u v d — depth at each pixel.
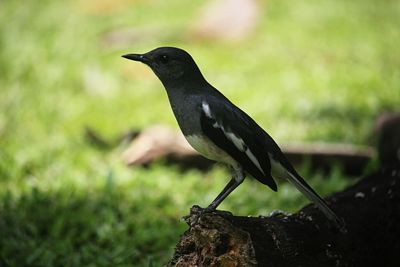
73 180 12.43
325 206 7.61
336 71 18.84
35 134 15.06
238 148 7.85
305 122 15.54
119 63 19.16
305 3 24.75
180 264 7.11
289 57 20.06
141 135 13.82
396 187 8.55
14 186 12.31
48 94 17.45
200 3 24.42
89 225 10.84
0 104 16.73
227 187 8.02
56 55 19.84
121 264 9.68
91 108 16.66
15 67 18.92
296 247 7.13
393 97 16.83
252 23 21.62
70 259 9.80
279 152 8.02
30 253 9.98
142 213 11.30
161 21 22.81
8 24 22.45
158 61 8.23
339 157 12.89
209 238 6.95
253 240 6.92
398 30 22.67
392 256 8.23
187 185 12.35
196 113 7.97
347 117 15.74
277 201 11.70
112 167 12.54
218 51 20.44
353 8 24.61
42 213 11.08
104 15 23.89
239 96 17.11
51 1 25.09
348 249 7.62
